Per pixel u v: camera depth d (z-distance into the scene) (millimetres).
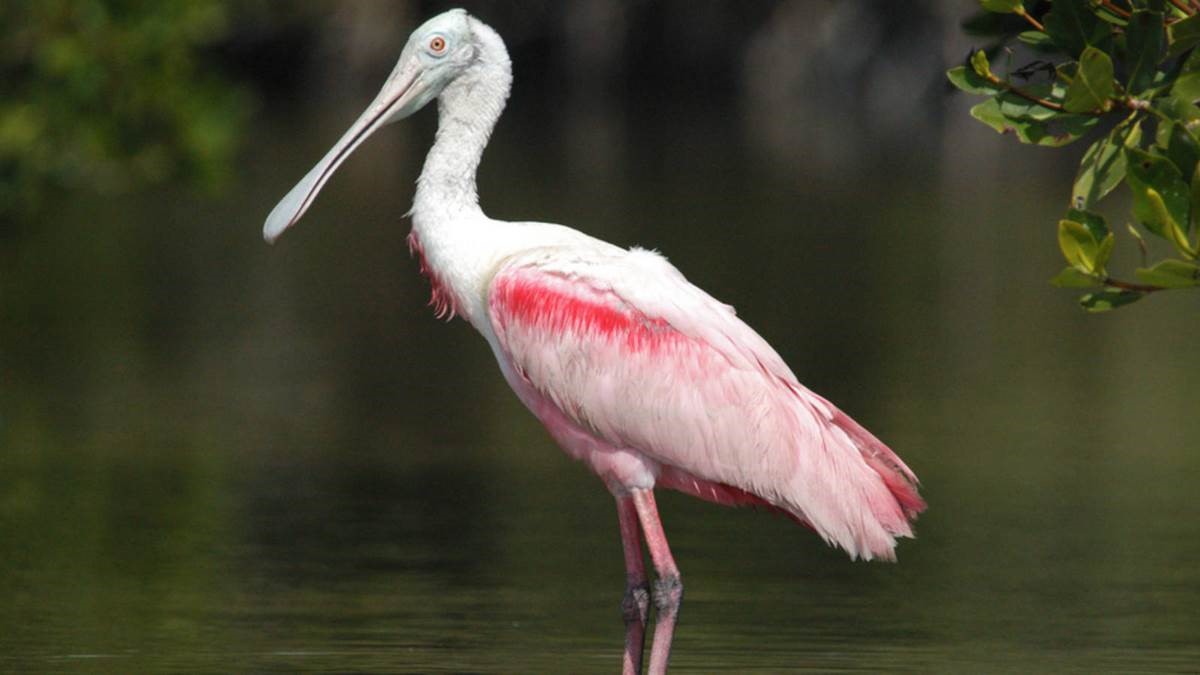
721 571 12875
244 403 19625
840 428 9523
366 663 10156
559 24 76188
